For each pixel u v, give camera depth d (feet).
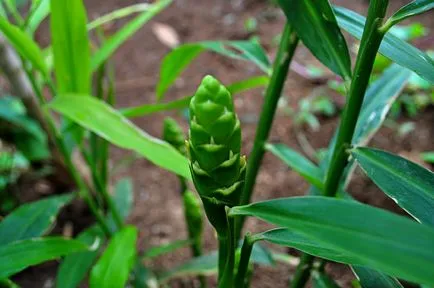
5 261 1.42
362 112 1.58
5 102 2.59
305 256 1.53
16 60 2.18
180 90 3.51
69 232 2.68
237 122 1.11
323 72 3.51
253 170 1.75
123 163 2.81
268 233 1.24
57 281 1.76
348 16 1.41
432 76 1.24
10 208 2.73
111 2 4.30
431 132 3.05
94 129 1.57
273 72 1.64
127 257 1.50
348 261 1.19
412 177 1.26
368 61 1.25
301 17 1.40
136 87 3.57
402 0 3.87
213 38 3.88
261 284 2.40
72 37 1.68
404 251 0.95
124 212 2.32
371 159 1.30
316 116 3.27
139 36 4.01
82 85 1.79
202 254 2.29
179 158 1.52
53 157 2.51
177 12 4.18
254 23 3.94
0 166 2.73
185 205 1.92
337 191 1.49
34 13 1.79
